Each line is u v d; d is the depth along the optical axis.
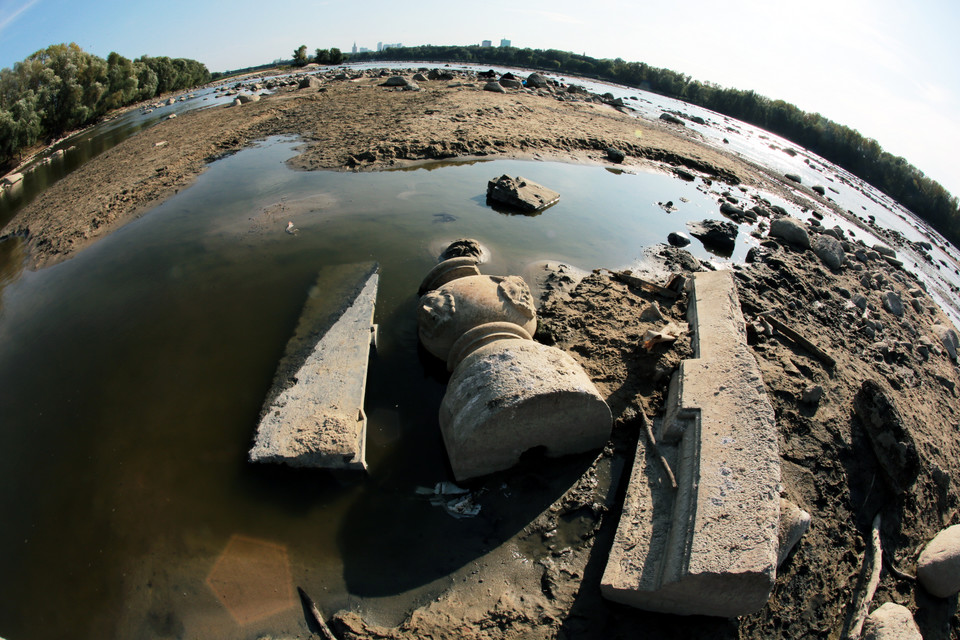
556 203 14.93
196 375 7.60
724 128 33.97
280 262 10.59
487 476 6.14
